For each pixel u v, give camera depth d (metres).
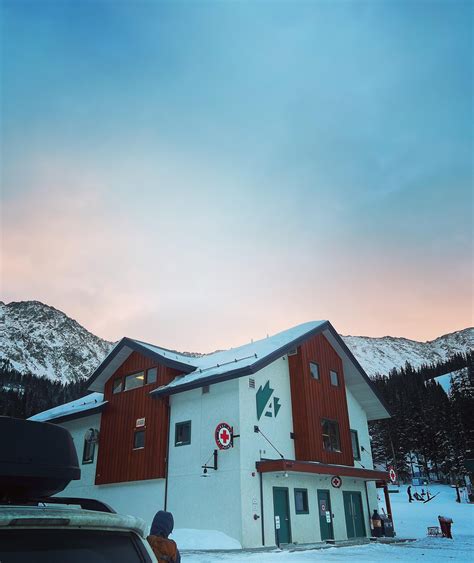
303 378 22.39
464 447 74.56
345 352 25.88
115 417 24.77
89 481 24.70
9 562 2.02
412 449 83.69
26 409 131.88
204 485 19.08
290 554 15.51
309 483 21.09
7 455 2.54
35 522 2.15
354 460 25.61
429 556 15.14
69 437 2.99
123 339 25.48
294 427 21.78
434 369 189.62
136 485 22.05
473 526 28.89
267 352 20.84
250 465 18.61
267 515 18.34
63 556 2.22
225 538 17.14
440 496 53.31
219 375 19.75
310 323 25.80
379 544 19.84
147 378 24.39
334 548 17.84
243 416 19.25
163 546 4.93
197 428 20.42
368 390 27.59
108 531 2.52
